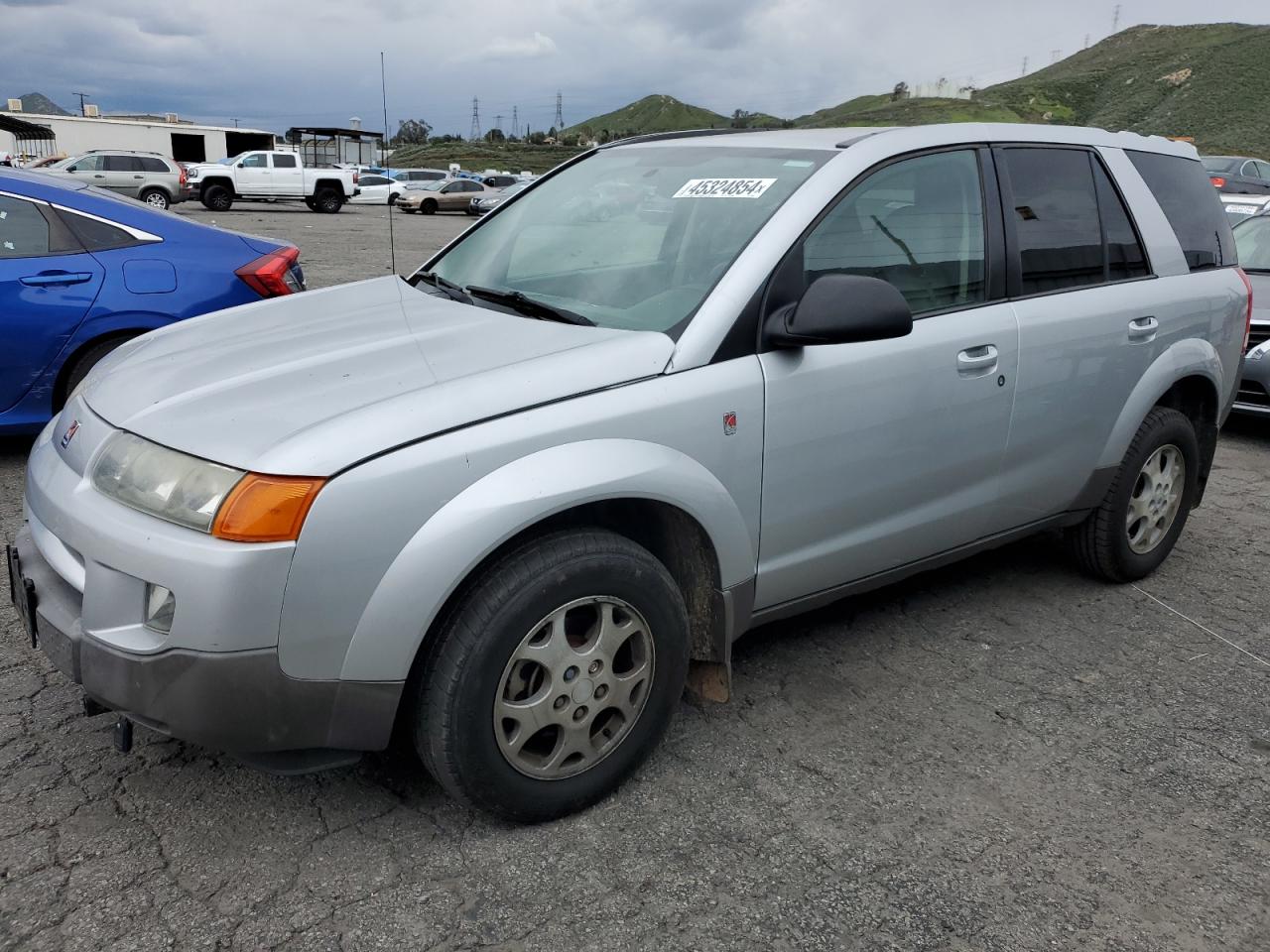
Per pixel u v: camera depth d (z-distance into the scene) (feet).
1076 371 11.56
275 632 6.79
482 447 7.32
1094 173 12.43
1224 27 582.76
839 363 9.30
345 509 6.83
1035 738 9.86
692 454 8.38
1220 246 14.25
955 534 11.08
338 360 8.36
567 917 7.21
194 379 8.28
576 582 7.74
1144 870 7.99
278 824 8.09
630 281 9.58
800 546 9.52
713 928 7.16
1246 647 12.03
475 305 9.99
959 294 10.59
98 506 7.31
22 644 10.84
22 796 8.28
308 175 107.04
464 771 7.59
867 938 7.14
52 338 16.03
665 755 9.28
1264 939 7.30
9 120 160.97
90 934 6.84
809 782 8.95
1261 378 21.34
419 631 7.15
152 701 6.97
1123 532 13.07
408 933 6.98
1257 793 9.08
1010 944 7.15
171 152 186.91
